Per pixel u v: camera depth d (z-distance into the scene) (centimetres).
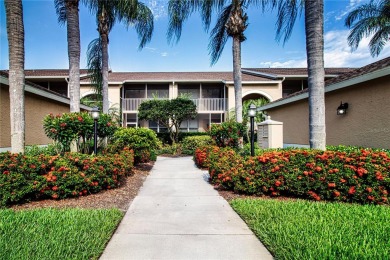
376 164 431
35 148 719
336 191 421
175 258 252
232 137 881
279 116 1371
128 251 266
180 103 1569
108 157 548
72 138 595
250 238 297
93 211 372
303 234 285
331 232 287
